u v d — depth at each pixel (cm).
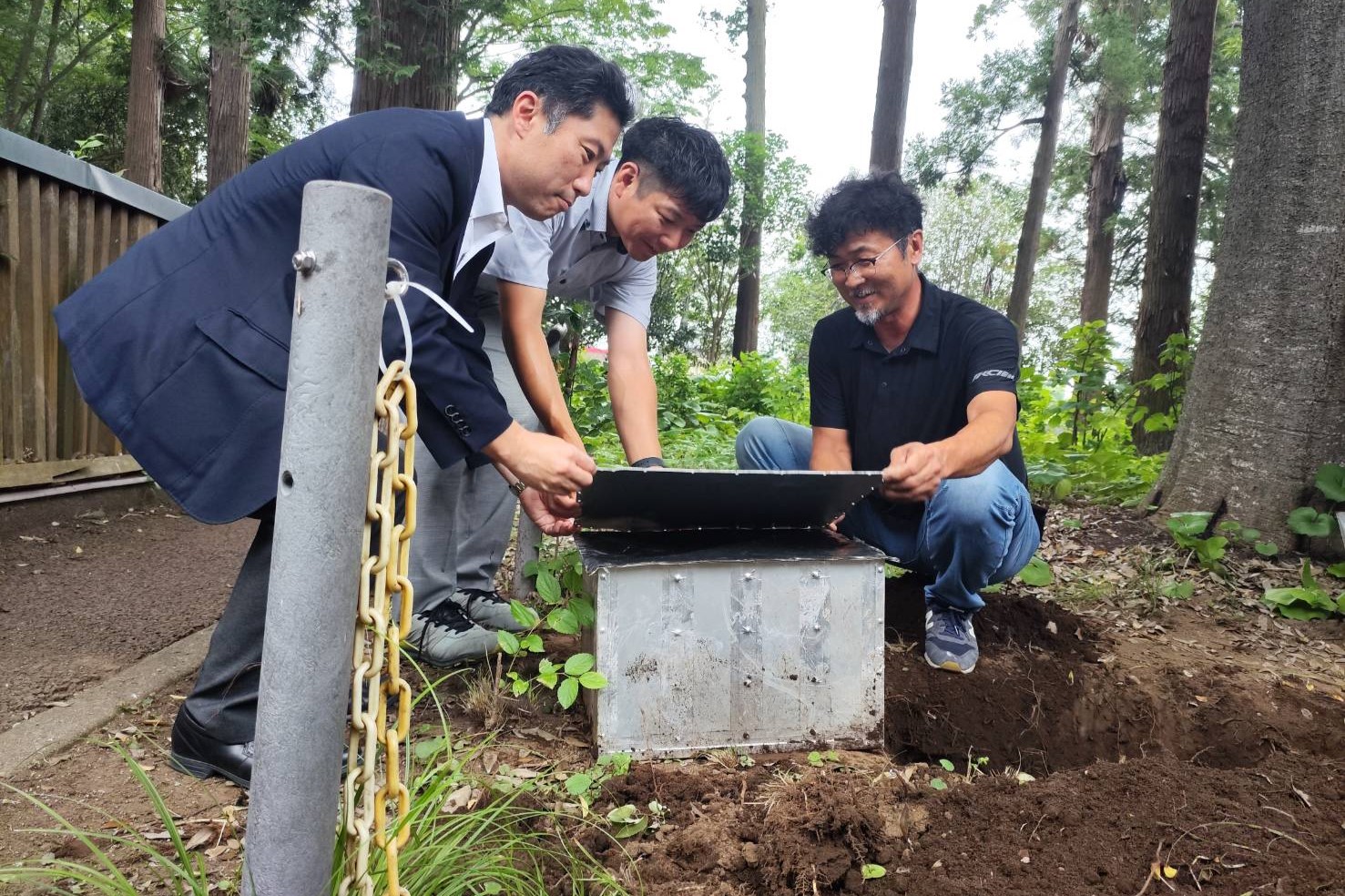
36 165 413
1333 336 398
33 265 422
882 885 162
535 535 315
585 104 186
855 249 257
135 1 1437
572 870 159
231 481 159
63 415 448
